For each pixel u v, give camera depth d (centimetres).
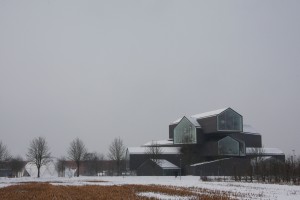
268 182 7169
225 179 8631
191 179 9144
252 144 14550
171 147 13812
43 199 3525
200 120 13362
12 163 13575
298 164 7775
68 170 15075
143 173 12731
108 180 8419
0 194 4194
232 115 12656
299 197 3797
